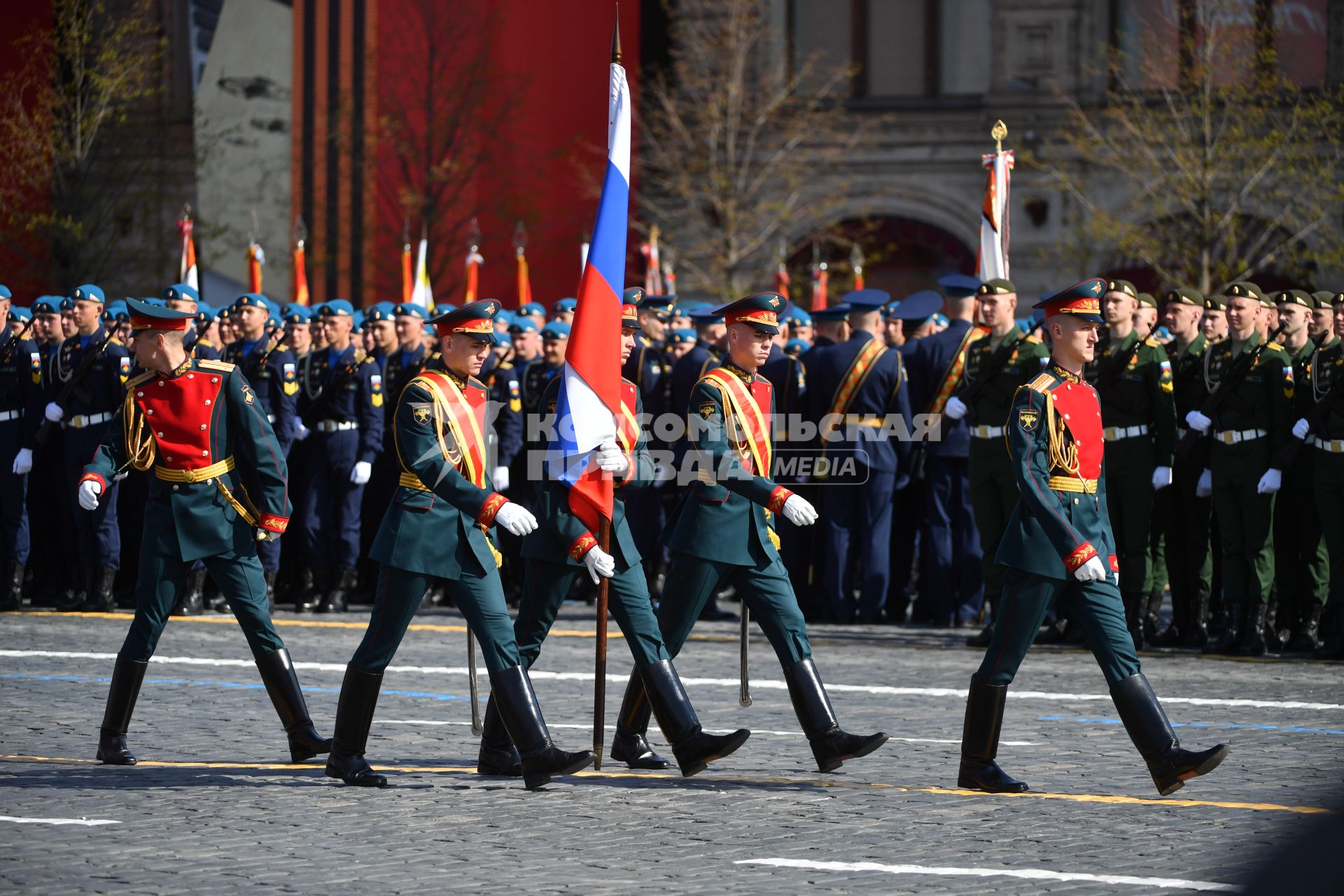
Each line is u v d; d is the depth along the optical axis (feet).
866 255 396.57
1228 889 70.95
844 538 167.94
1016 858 76.69
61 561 175.63
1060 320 91.40
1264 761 100.07
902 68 391.24
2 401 170.60
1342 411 142.31
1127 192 370.73
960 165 386.73
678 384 175.83
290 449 167.22
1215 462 147.13
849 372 165.58
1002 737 108.27
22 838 79.46
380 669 92.22
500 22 385.29
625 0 391.65
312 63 385.50
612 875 73.51
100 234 367.04
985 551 151.64
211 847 78.02
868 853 77.66
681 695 93.25
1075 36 377.09
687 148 386.11
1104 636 88.74
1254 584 146.30
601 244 94.68
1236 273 323.16
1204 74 322.14
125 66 355.77
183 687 124.88
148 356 94.73
